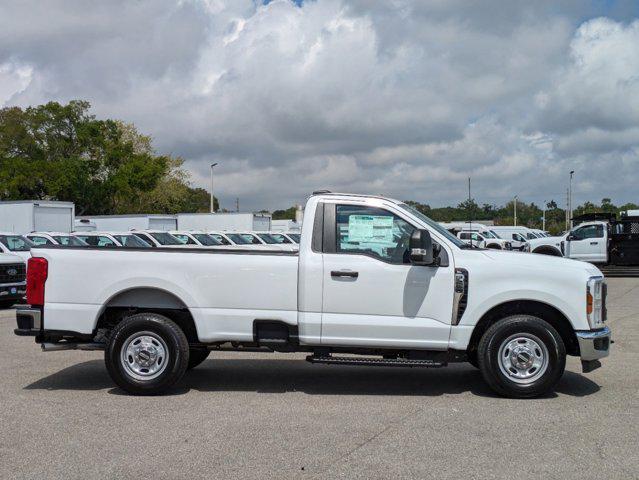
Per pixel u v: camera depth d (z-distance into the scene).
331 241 6.95
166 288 6.99
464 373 8.20
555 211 90.75
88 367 8.55
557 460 4.91
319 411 6.34
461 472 4.67
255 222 42.94
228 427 5.79
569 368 8.44
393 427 5.77
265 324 6.98
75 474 4.67
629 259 25.91
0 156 53.59
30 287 7.11
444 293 6.77
